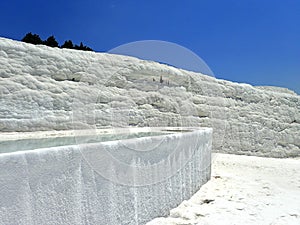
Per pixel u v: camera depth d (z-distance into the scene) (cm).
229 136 1312
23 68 714
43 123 711
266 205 496
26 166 202
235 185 651
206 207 470
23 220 199
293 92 1781
